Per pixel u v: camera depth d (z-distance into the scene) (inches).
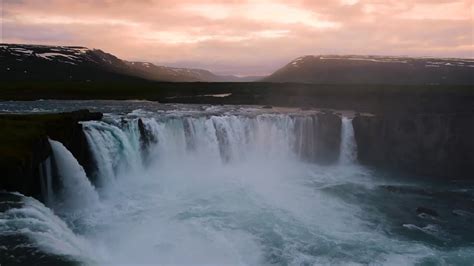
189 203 1214.3
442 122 1958.7
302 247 964.0
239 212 1157.1
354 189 1552.7
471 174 1936.5
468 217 1315.2
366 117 2027.6
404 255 974.4
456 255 997.2
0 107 2274.9
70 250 670.5
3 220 714.8
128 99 3233.3
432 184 1754.4
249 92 3235.7
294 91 3184.1
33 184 1004.6
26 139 1031.0
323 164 1990.7
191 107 2513.5
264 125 1889.8
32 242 645.3
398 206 1379.2
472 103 2479.1
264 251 927.7
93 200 1157.7
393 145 2011.6
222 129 1763.0
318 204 1323.8
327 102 2795.3
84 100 3083.2
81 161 1274.6
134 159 1471.5
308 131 1989.4
